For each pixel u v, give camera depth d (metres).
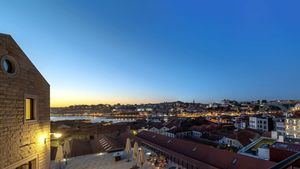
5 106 11.88
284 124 92.50
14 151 12.49
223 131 92.31
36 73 15.28
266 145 38.28
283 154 28.70
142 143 53.38
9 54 12.36
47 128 17.14
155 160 27.81
